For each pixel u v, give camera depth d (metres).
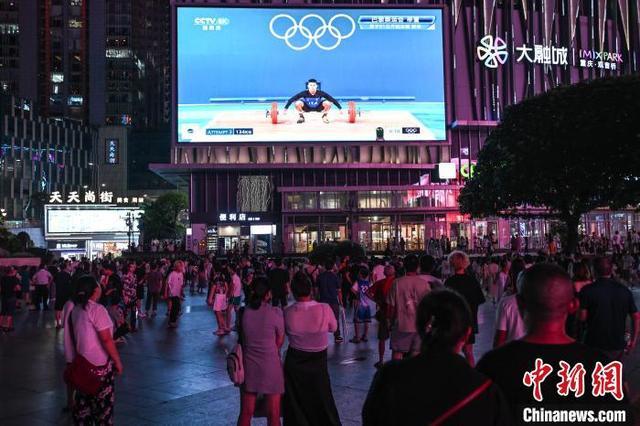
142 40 145.62
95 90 132.38
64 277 17.59
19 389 9.37
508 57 64.06
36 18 129.50
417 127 59.81
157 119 153.88
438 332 2.60
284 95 58.94
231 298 15.80
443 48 60.84
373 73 59.91
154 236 83.38
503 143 38.03
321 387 6.28
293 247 55.09
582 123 32.84
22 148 109.94
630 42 67.50
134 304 16.38
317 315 6.34
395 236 54.50
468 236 54.66
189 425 7.34
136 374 10.32
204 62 58.50
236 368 6.04
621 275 30.42
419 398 2.49
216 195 59.09
